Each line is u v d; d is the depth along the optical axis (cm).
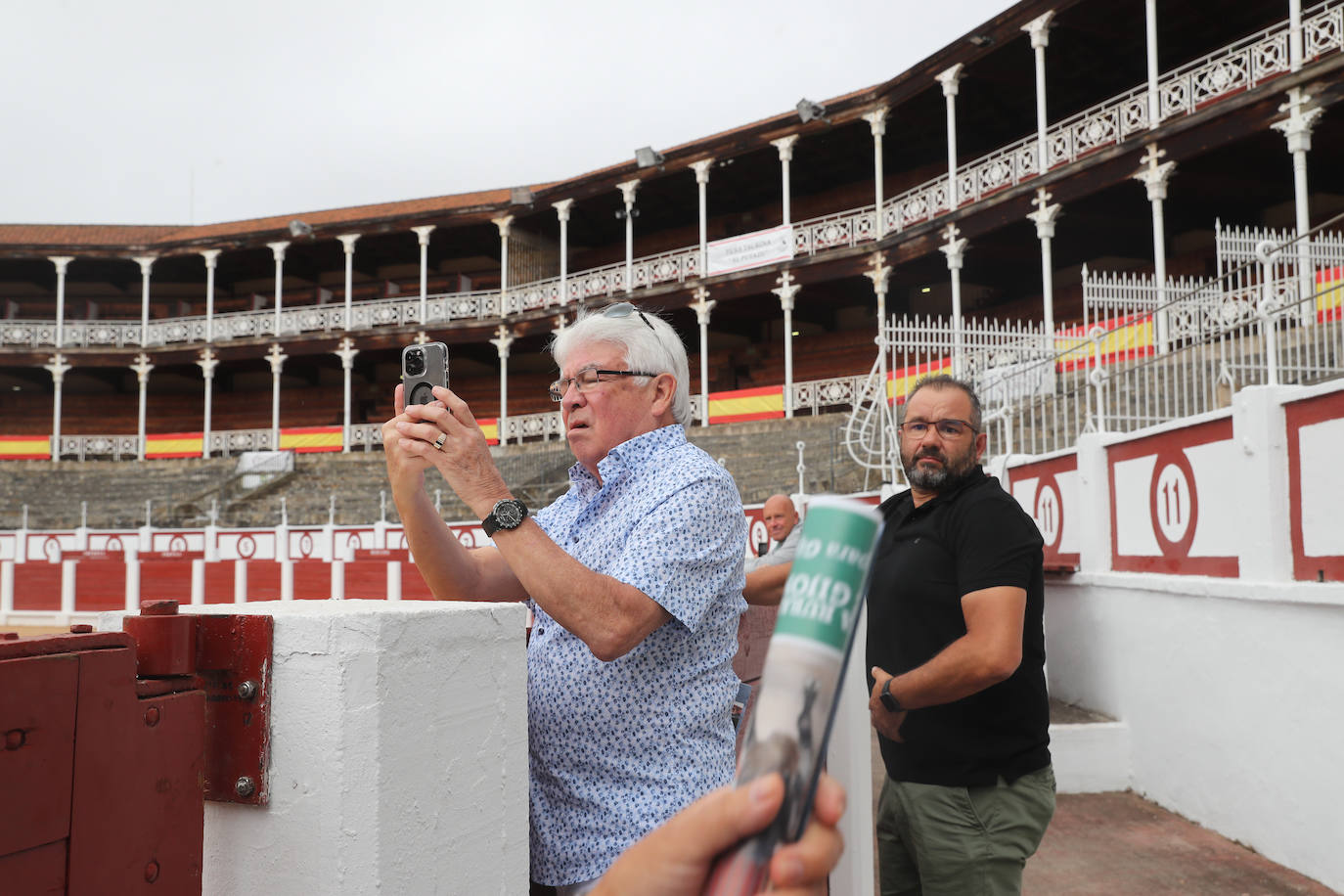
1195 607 521
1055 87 2428
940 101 2517
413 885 126
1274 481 464
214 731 125
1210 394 780
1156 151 1867
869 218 2617
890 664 277
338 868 120
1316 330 639
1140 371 854
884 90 2500
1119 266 2559
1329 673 422
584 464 204
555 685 179
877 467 1248
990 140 2777
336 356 3662
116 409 4003
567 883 174
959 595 264
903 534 282
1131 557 616
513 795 149
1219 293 840
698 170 2883
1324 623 425
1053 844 490
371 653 122
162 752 111
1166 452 570
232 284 3997
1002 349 1198
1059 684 696
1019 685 258
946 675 246
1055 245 2469
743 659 278
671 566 166
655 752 173
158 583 2259
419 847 128
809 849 44
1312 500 445
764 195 3234
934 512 276
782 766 44
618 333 196
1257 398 470
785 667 45
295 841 122
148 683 111
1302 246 713
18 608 2330
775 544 686
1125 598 600
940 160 2941
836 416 2442
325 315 3456
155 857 108
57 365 3544
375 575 2077
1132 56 2248
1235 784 486
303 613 126
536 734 182
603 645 159
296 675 124
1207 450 525
